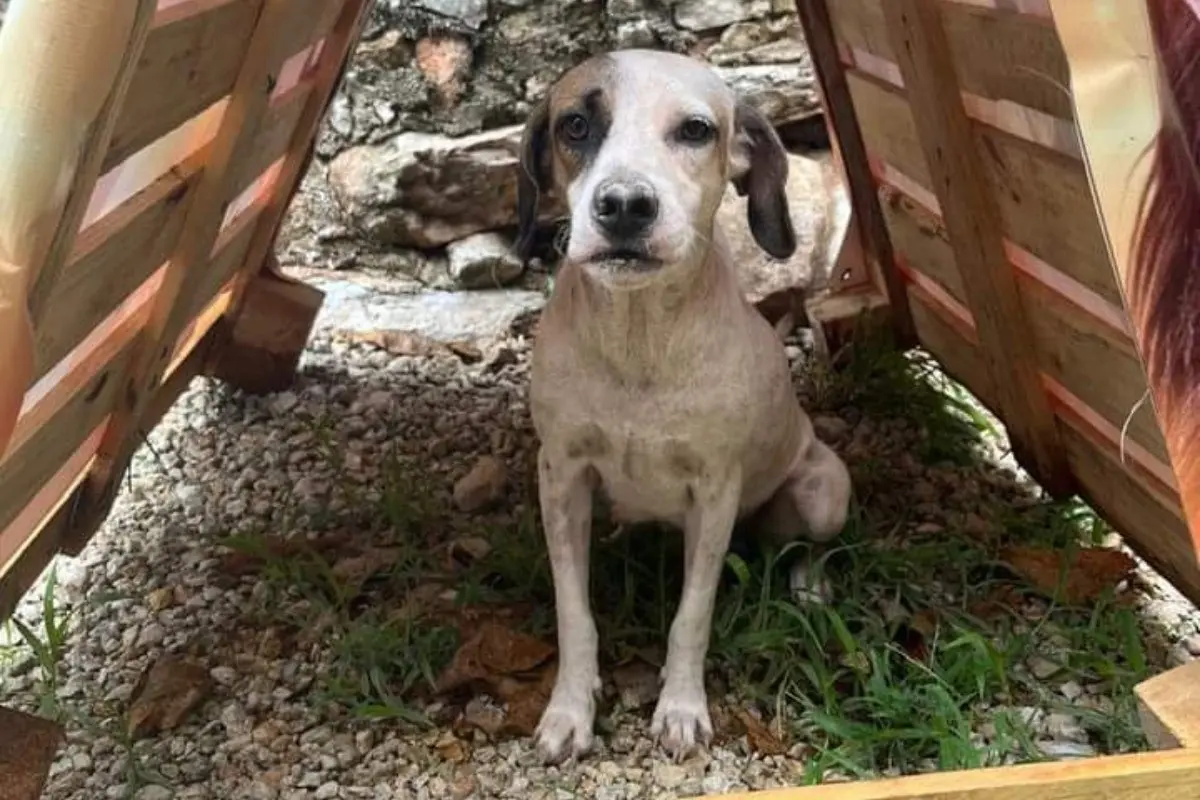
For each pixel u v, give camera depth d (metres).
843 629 1.40
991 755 1.32
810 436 1.52
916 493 1.68
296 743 1.37
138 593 1.55
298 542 1.58
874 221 1.86
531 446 1.78
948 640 1.45
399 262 2.23
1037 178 1.39
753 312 1.40
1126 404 1.40
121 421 1.49
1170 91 1.04
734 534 1.58
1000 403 1.63
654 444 1.33
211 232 1.45
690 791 1.32
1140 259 1.05
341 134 2.22
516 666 1.42
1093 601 1.50
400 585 1.54
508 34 2.17
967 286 1.55
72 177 1.03
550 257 2.23
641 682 1.43
